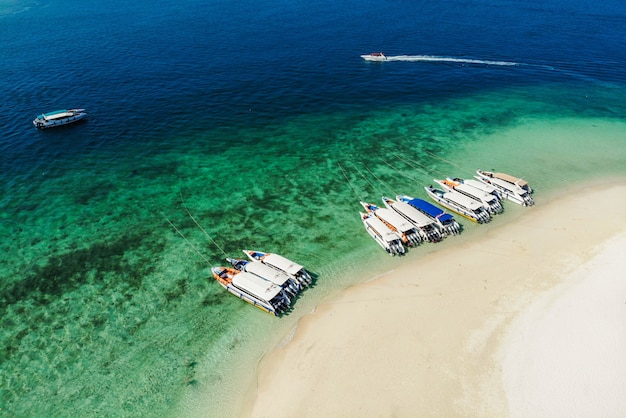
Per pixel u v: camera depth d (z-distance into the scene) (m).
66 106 77.06
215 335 33.78
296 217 47.66
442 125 71.69
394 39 118.12
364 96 83.69
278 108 78.12
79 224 47.09
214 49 109.06
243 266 39.34
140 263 41.34
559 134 67.81
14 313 35.94
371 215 46.09
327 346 32.28
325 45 112.69
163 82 88.12
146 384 30.36
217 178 56.22
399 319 34.28
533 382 29.00
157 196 52.28
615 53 108.19
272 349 32.50
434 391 28.70
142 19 143.88
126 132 68.62
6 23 140.38
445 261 40.62
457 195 48.25
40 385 30.31
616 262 39.47
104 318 35.44
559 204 49.47
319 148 64.25
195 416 28.36
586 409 27.31
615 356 30.48
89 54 105.31
